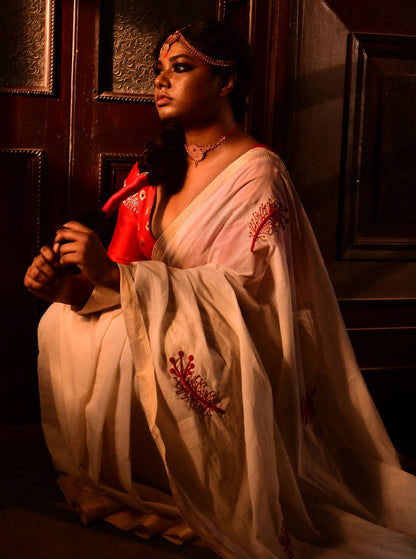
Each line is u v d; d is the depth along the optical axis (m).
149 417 1.39
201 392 1.42
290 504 1.46
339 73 2.39
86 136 2.26
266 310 1.58
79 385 1.56
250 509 1.40
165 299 1.47
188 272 1.55
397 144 2.46
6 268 2.24
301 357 1.66
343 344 1.73
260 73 2.32
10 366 2.27
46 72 2.20
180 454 1.43
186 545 1.46
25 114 2.21
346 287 2.47
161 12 2.28
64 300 1.56
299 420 1.52
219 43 1.70
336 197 2.44
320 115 2.39
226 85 1.75
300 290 1.76
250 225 1.60
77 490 1.65
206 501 1.42
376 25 2.41
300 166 2.39
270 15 2.30
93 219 1.64
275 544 1.36
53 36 2.18
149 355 1.43
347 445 1.74
